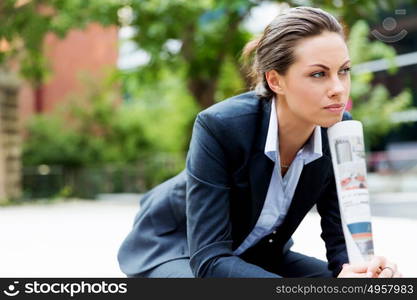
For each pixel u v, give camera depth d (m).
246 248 2.73
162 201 2.98
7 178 19.88
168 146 26.09
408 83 28.00
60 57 28.27
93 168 24.17
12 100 20.17
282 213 2.62
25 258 6.96
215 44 18.39
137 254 3.01
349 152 2.16
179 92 25.97
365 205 2.16
